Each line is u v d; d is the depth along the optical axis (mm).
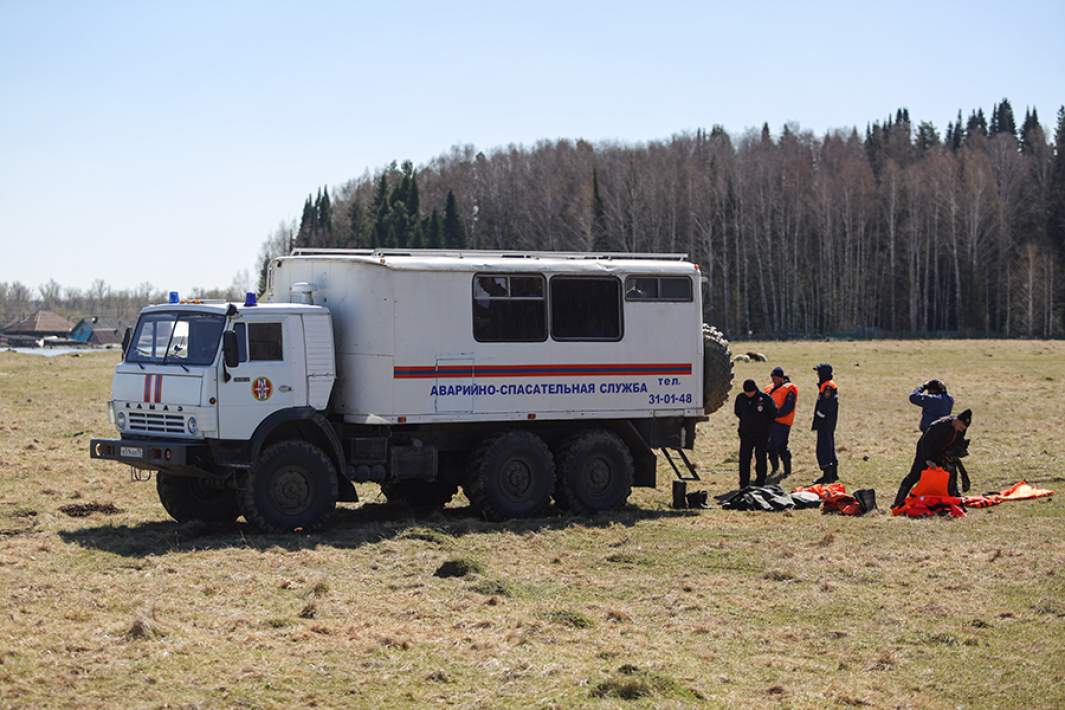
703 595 11203
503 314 15773
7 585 11000
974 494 17688
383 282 15000
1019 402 33688
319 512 14453
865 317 96125
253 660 8750
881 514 16016
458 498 18203
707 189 93250
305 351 14609
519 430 16031
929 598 10984
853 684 8516
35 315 133625
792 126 126188
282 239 132375
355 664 8742
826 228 95188
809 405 33344
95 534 14094
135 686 8102
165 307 14719
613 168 100625
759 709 7957
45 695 7863
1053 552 12898
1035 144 121062
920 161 116688
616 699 8078
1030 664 8992
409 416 15133
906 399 35219
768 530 14789
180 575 11656
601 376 16484
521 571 12273
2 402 32344
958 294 94000
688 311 17188
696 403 17266
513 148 119562
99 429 26219
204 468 14297
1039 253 97500
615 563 12789
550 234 96500
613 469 16516
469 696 8109
